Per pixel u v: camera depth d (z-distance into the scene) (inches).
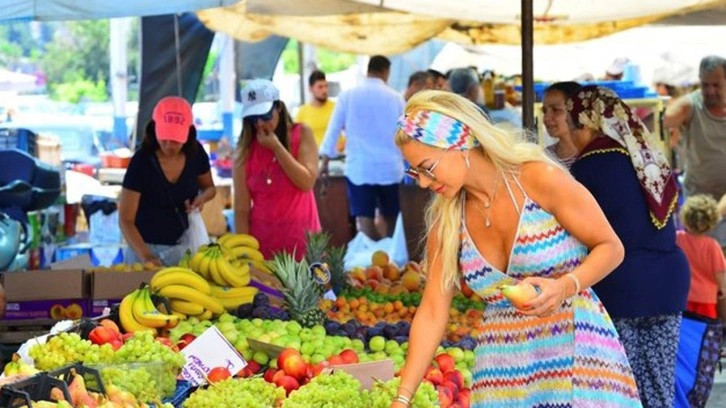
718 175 458.0
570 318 175.8
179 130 340.2
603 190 253.8
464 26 554.9
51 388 173.6
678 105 462.0
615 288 254.1
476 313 319.0
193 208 355.3
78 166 625.6
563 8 441.4
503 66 711.7
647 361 257.0
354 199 547.8
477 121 171.9
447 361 254.7
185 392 214.1
